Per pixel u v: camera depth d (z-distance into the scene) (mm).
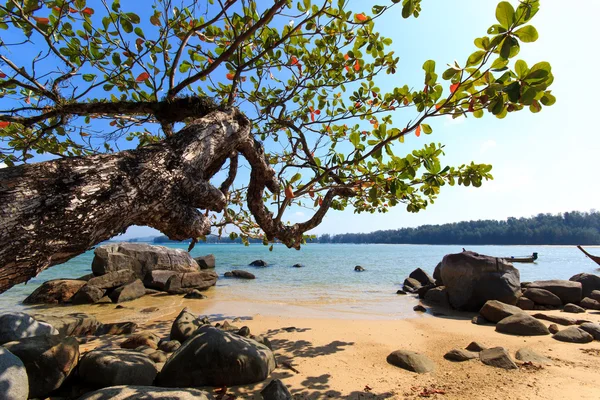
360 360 5555
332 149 4895
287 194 3975
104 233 1509
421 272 18594
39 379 3818
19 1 2604
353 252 73125
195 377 4297
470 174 3580
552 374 4738
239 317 9562
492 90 2127
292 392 4211
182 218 1938
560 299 11234
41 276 22984
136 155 1750
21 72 2785
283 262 38094
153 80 3105
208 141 2240
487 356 5410
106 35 3129
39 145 3898
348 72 4203
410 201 4477
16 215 1164
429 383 4504
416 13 2486
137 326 8641
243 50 3871
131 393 3221
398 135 2793
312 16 2979
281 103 4305
